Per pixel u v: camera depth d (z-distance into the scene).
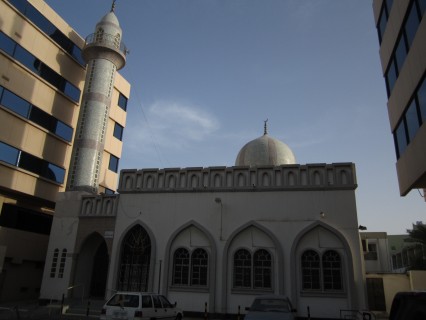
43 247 29.61
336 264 19.91
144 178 24.16
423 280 19.88
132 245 23.09
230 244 21.36
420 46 13.38
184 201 22.86
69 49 33.41
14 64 27.58
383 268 37.38
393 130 17.84
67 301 22.50
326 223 20.39
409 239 38.19
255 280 20.58
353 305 18.77
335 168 21.31
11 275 26.73
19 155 27.69
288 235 20.70
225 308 20.17
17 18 28.02
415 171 14.76
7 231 26.41
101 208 24.73
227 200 22.16
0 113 26.30
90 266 25.44
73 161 28.19
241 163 28.31
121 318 13.43
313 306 19.33
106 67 30.72
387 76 18.45
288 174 21.86
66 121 32.72
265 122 30.80
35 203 30.34
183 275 21.70
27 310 20.64
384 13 18.27
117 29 31.92
